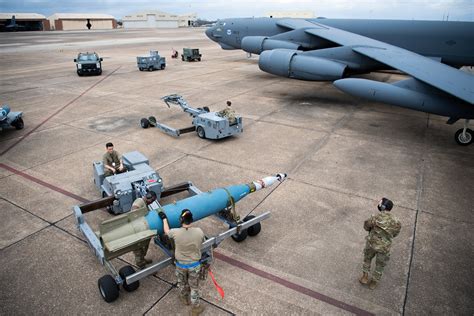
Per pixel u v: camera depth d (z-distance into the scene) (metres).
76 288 5.06
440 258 5.77
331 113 14.57
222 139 11.34
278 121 13.31
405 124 13.17
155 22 163.50
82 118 13.70
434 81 10.02
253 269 5.46
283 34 21.12
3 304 4.75
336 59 15.79
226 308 4.71
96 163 7.85
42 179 8.52
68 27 132.88
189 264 4.39
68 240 6.17
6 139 11.30
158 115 14.08
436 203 7.53
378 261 4.86
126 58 33.66
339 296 4.95
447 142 11.28
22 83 20.97
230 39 25.55
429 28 16.64
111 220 4.68
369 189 8.11
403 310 4.72
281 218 6.89
